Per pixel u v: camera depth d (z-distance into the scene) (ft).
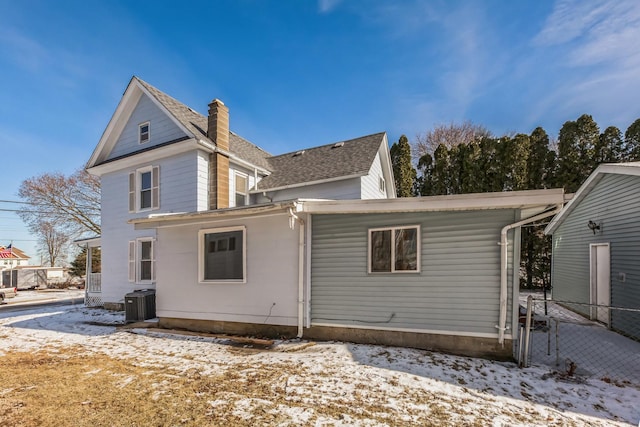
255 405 11.60
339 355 16.85
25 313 37.60
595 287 27.66
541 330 23.56
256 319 21.84
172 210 35.45
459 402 11.76
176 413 11.12
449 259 17.42
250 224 22.31
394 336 18.48
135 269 37.32
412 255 18.26
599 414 11.05
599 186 26.94
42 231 101.96
